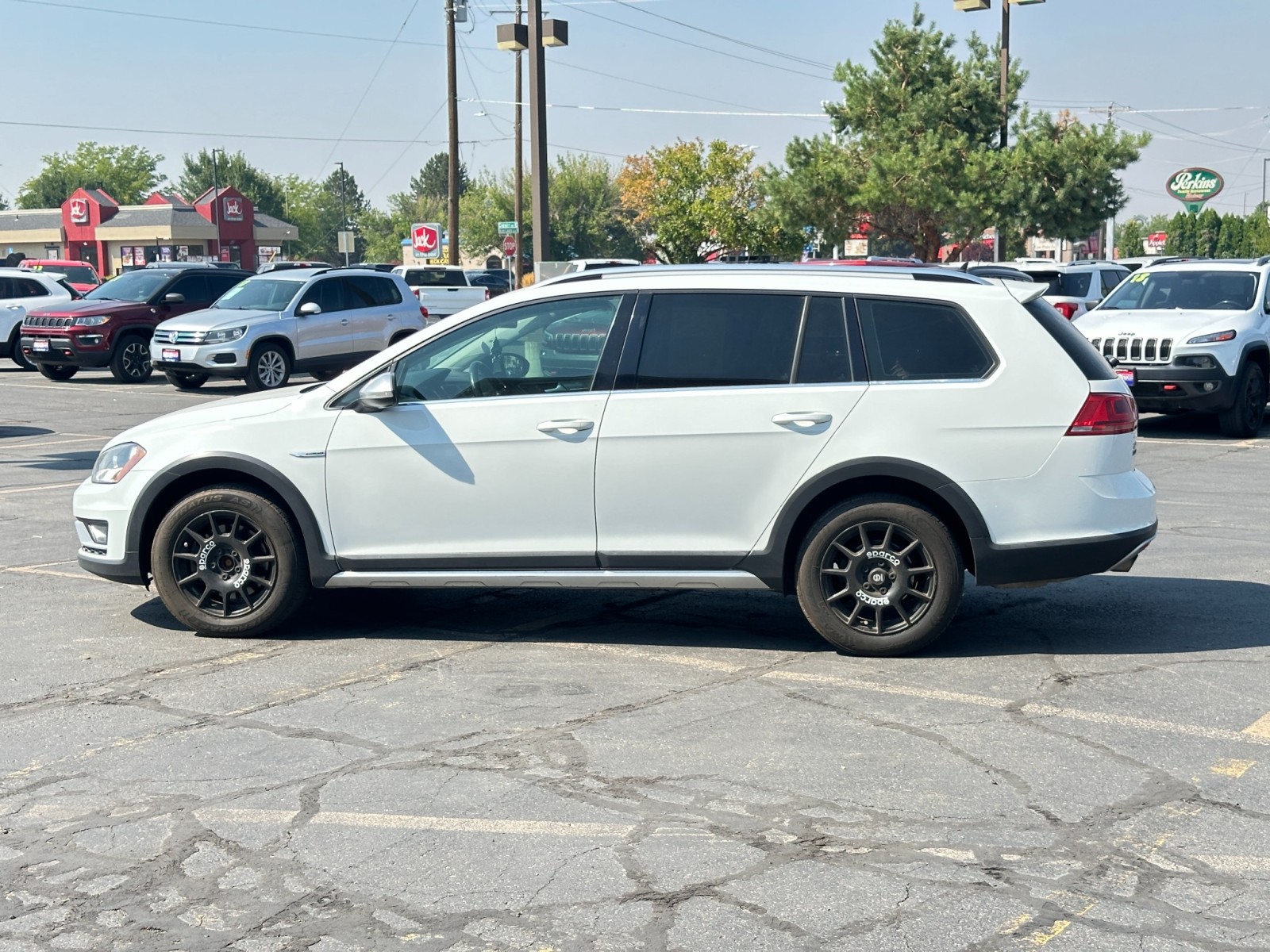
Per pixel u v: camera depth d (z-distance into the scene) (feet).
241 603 22.29
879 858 13.44
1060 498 20.29
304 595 22.12
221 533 22.11
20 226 271.28
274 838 14.12
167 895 12.84
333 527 21.66
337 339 73.31
